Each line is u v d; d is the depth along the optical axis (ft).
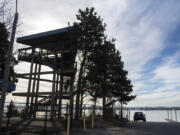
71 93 83.56
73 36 83.30
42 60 96.22
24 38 95.50
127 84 119.75
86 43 82.79
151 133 62.39
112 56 101.35
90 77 83.20
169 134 60.75
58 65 92.32
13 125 63.52
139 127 81.66
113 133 58.95
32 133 53.21
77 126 70.74
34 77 97.76
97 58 83.61
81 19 85.25
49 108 86.99
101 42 84.69
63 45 91.45
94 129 66.13
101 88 95.40
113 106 122.83
